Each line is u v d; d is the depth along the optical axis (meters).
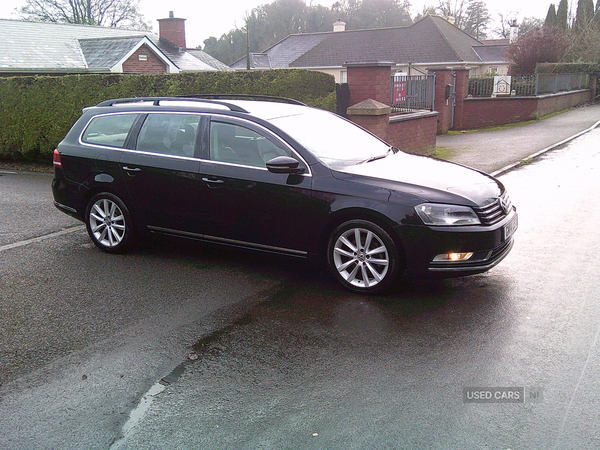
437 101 19.92
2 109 13.64
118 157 6.12
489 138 17.28
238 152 5.48
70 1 55.09
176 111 5.90
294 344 4.12
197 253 6.42
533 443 2.91
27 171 12.94
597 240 6.38
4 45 21.64
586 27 35.78
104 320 4.63
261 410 3.29
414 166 5.41
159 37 32.16
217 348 4.09
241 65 44.38
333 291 5.15
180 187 5.73
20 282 5.55
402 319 4.49
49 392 3.55
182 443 3.00
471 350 3.94
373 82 11.27
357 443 2.95
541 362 3.74
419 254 4.71
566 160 12.06
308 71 11.29
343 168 5.11
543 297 4.84
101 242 6.46
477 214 4.67
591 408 3.20
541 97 22.73
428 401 3.33
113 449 2.98
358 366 3.77
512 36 49.22
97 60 23.31
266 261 6.08
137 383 3.65
